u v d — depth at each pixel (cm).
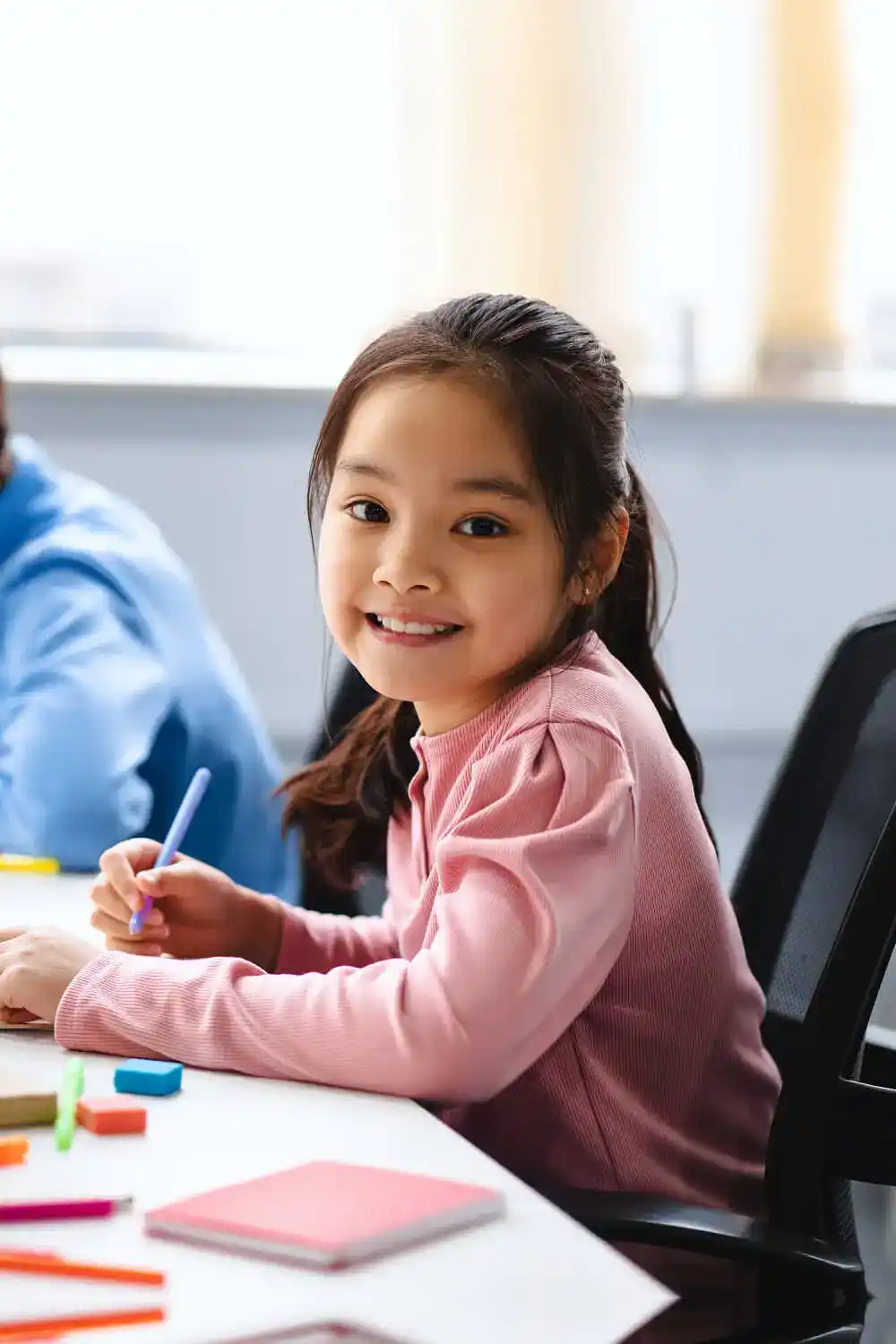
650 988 112
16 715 168
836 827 117
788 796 122
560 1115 110
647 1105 113
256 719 194
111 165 368
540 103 374
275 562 379
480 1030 93
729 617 408
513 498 108
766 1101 118
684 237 388
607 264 383
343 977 98
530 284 379
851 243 399
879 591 418
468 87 371
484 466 107
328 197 375
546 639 112
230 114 370
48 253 367
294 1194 73
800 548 411
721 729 410
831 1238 103
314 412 377
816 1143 103
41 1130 84
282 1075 95
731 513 404
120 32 364
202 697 183
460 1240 71
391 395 109
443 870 101
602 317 384
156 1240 70
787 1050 115
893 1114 102
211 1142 83
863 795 116
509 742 106
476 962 95
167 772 182
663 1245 92
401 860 135
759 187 391
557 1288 66
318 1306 64
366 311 378
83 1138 83
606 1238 92
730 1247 91
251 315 376
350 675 163
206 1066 97
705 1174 114
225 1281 66
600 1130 110
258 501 377
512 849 97
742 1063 116
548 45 373
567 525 111
